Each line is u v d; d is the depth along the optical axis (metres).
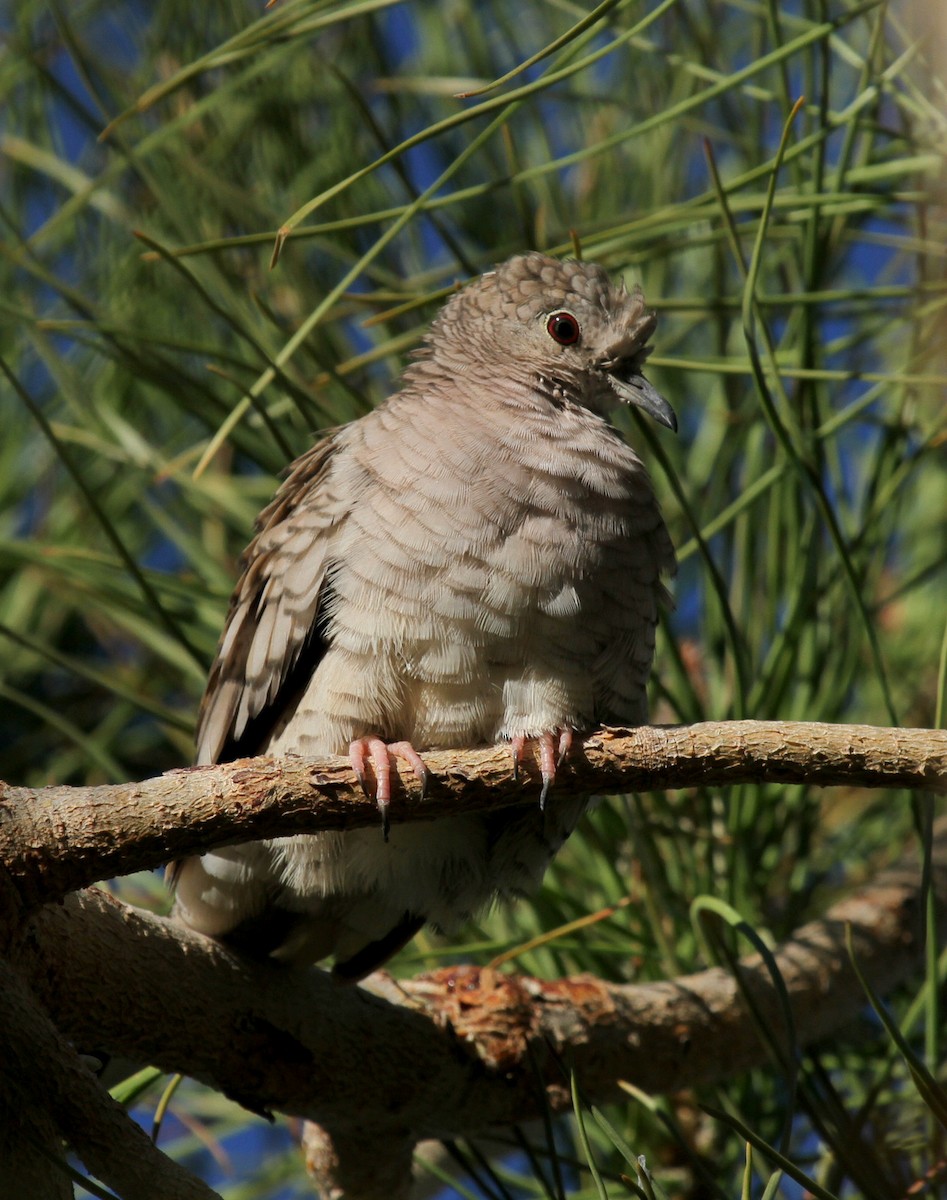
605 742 5.01
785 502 6.45
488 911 6.75
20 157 7.59
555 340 7.00
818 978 6.38
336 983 6.11
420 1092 6.06
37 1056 4.37
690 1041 6.24
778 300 6.14
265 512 6.75
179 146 7.25
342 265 7.70
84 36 8.13
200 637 6.92
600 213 7.77
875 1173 5.42
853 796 7.36
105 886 6.23
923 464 7.94
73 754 7.76
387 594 5.99
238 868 6.27
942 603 7.79
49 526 7.93
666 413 6.95
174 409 8.00
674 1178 6.29
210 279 7.11
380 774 5.00
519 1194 7.18
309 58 7.83
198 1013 5.66
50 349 6.91
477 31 8.04
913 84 5.94
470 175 7.84
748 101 7.29
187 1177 4.43
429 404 6.44
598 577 6.12
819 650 6.57
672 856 6.56
